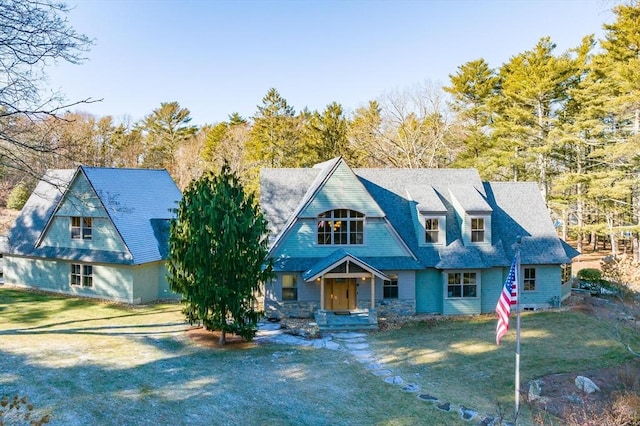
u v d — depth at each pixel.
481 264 24.42
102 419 11.80
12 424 11.09
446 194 27.72
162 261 28.22
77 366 15.69
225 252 18.09
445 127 48.25
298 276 24.14
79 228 28.23
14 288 30.38
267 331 21.66
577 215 47.12
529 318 23.77
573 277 32.78
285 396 14.03
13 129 11.52
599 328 21.64
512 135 44.09
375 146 50.16
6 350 17.11
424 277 24.98
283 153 54.50
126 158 59.41
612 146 33.81
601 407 13.45
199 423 11.96
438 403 13.80
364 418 12.70
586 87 38.62
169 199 32.41
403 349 19.06
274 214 26.30
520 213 27.72
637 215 38.09
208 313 19.34
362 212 24.36
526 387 15.08
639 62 29.91
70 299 27.34
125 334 20.20
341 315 23.73
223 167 19.73
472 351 18.72
